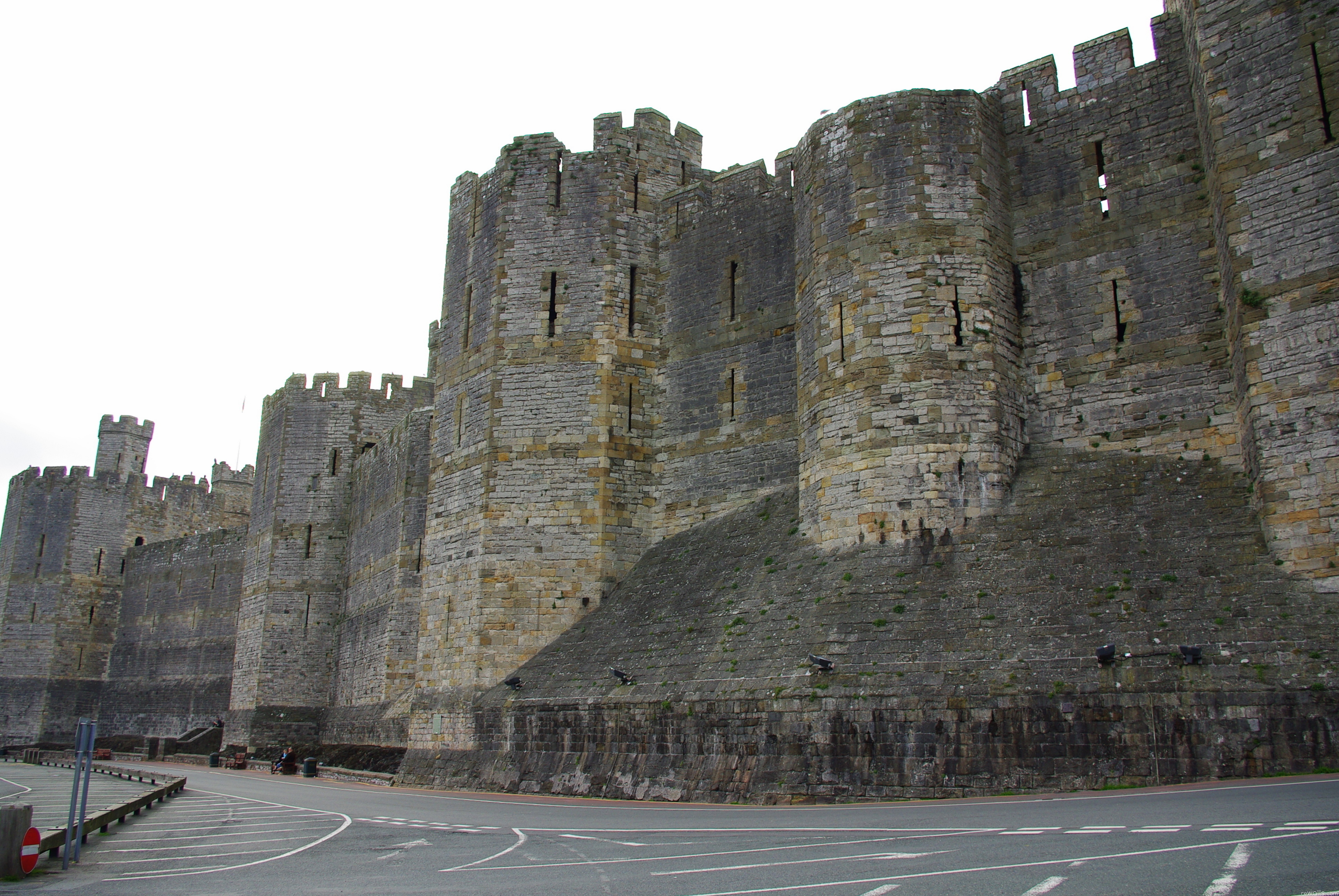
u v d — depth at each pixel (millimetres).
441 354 36938
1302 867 8453
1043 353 26422
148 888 11203
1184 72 25875
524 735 28172
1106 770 18391
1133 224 25844
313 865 12922
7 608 75812
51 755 62625
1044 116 27797
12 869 12336
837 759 20812
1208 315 24281
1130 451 24547
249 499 88312
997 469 24734
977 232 26344
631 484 32812
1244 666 18234
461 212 37781
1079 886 8336
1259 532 20750
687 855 12023
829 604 23859
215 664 67938
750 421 31625
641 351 34094
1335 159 20844
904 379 25422
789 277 31953
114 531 78750
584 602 31406
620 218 34906
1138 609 20234
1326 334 20328
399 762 40156
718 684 23750
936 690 20359
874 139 27281
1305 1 21750
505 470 32719
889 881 9203
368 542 53156
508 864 12180
